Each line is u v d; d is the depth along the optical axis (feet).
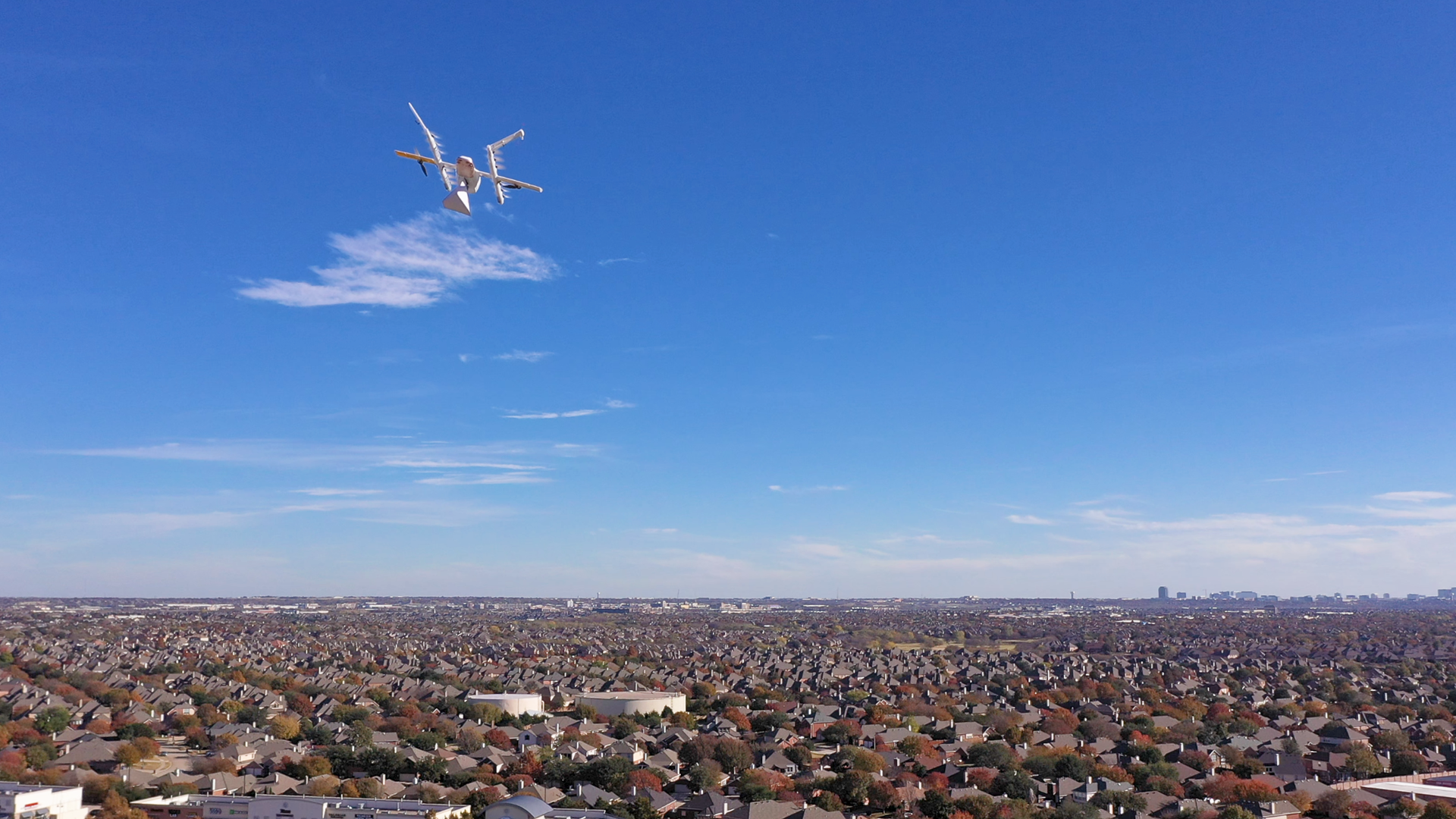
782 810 561.84
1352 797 590.96
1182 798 611.47
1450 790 607.37
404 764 654.53
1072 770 654.53
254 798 548.31
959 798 576.61
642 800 568.00
